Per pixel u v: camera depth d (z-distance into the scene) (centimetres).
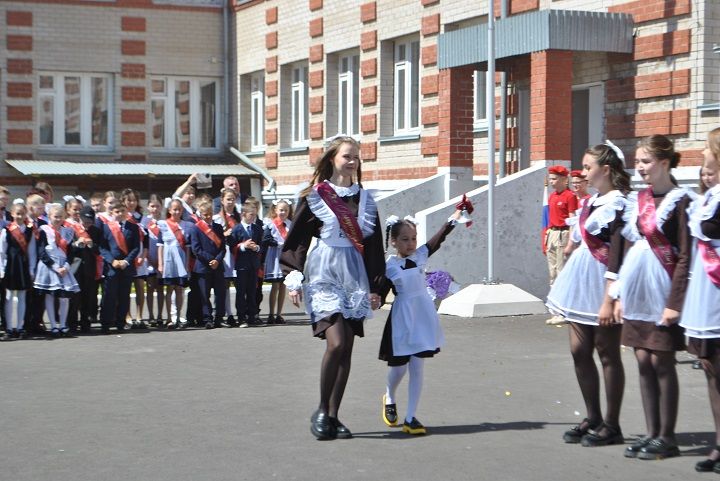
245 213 1698
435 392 1073
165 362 1304
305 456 816
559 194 1597
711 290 750
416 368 898
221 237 1677
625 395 1048
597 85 1989
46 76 3266
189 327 1688
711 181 796
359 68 2792
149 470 777
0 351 1421
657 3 1806
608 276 817
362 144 2695
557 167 1597
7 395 1082
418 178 2483
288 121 3134
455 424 928
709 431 890
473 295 1689
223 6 3406
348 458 808
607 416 852
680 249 773
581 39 1825
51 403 1037
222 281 1683
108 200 1648
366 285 888
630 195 830
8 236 1560
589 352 853
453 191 2108
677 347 791
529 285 1850
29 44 3212
